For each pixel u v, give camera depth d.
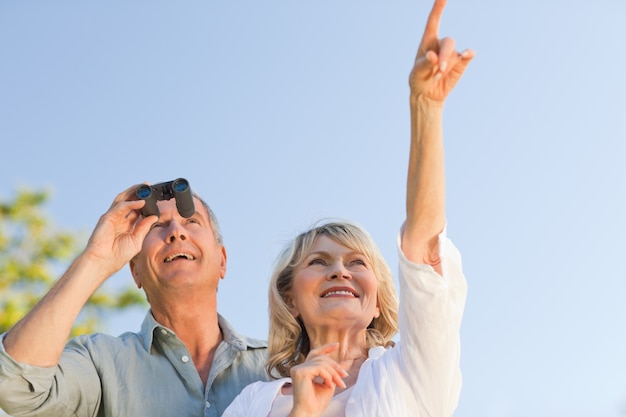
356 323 4.47
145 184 4.75
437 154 3.89
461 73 3.79
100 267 4.56
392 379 4.09
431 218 3.97
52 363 4.52
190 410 5.11
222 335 5.36
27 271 12.14
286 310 4.75
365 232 4.73
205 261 5.21
